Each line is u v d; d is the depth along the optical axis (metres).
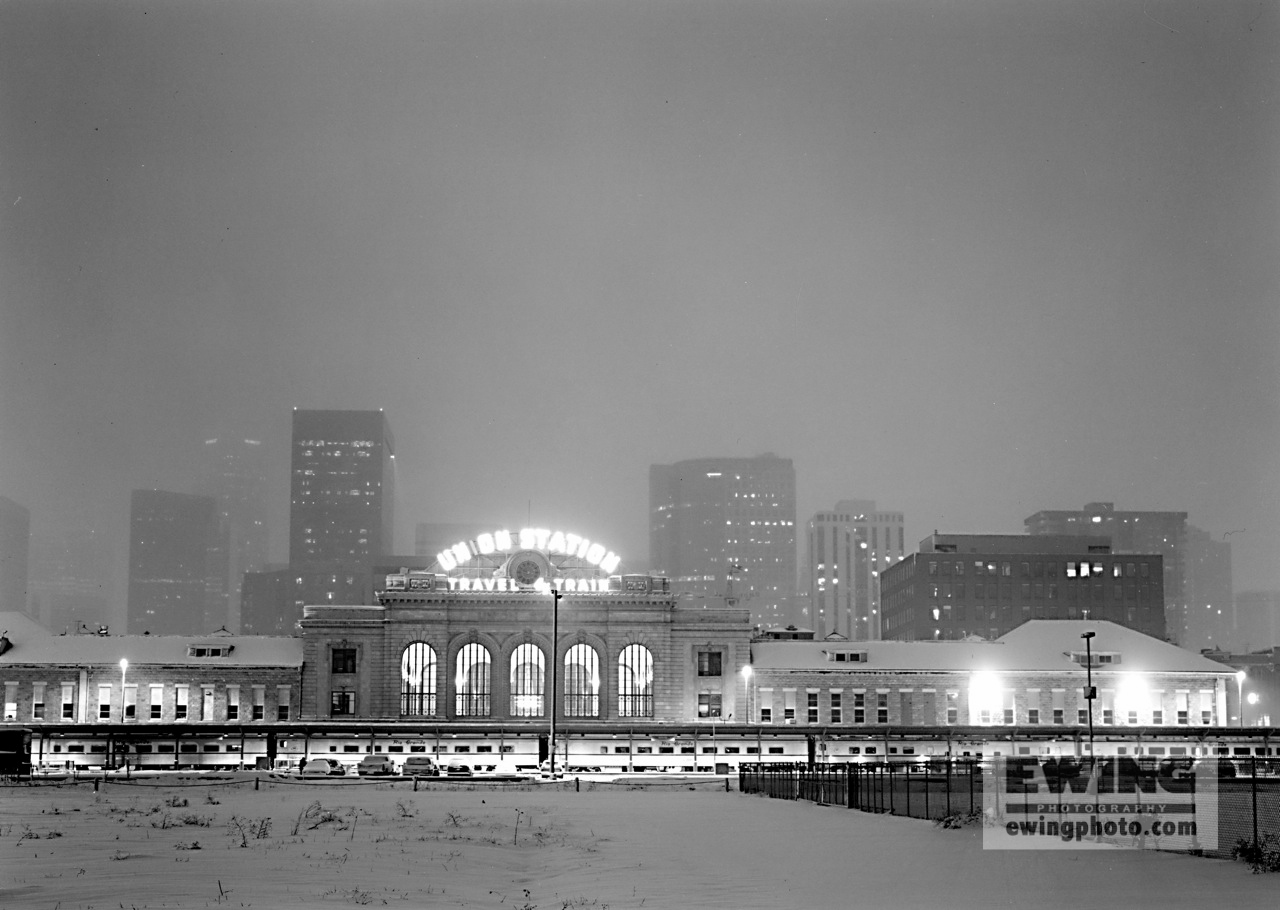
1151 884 48.12
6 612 176.88
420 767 138.50
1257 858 53.59
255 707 167.00
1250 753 161.00
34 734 149.00
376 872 49.91
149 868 49.91
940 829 69.38
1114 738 160.00
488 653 169.75
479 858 55.09
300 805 84.25
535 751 156.00
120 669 165.75
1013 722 170.38
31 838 60.16
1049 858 55.94
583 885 48.34
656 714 169.12
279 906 41.81
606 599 170.25
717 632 171.62
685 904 44.09
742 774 121.44
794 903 44.34
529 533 174.62
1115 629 180.38
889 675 170.75
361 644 169.25
